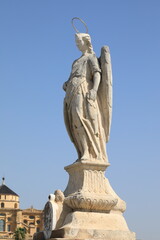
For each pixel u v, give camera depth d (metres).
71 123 14.49
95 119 14.05
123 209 14.00
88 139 13.98
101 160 13.96
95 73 14.28
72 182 14.14
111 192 13.97
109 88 14.30
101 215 13.31
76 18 15.45
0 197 122.44
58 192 13.62
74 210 13.49
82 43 14.92
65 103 14.59
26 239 101.19
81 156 14.13
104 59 14.39
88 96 14.07
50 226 13.29
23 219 121.38
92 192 13.52
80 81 14.27
